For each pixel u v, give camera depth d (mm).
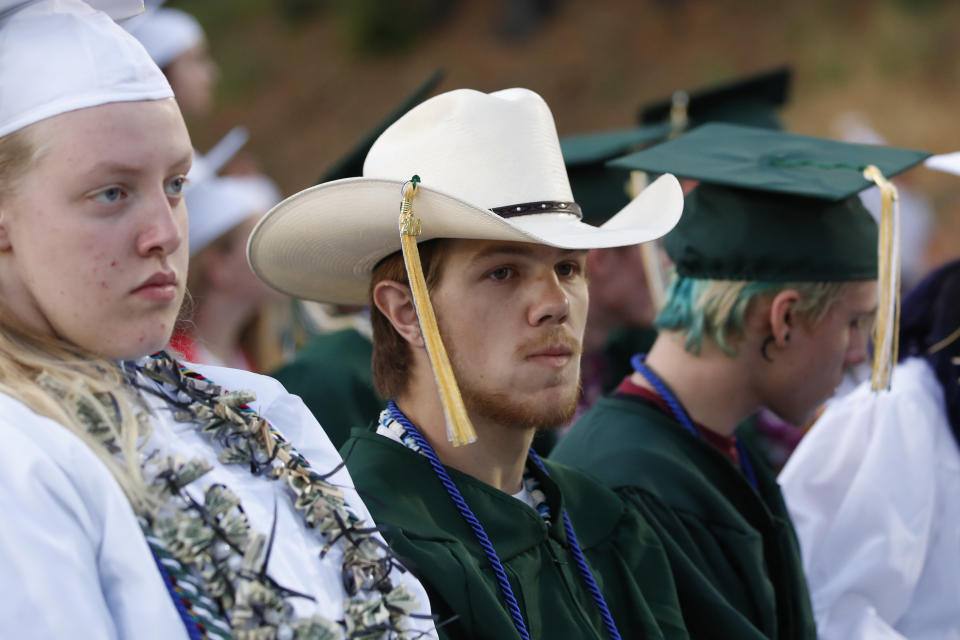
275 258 2428
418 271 2035
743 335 2982
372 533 1782
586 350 4703
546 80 18766
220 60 20875
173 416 1674
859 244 3004
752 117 5020
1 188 1525
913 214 10773
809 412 3072
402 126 2359
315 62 20484
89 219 1528
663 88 17875
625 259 4531
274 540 1622
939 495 3367
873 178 2898
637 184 4266
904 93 16609
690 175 3020
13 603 1362
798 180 2965
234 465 1685
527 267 2207
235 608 1521
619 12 19453
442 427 2314
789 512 3422
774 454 4508
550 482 2432
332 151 18656
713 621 2648
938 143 15836
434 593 2092
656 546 2588
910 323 3549
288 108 19672
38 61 1537
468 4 20750
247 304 4820
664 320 3094
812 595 3305
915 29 17203
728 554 2818
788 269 2941
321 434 1915
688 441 2943
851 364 3107
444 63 19688
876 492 3293
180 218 1649
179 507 1550
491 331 2197
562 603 2281
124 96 1550
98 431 1521
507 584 2195
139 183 1562
